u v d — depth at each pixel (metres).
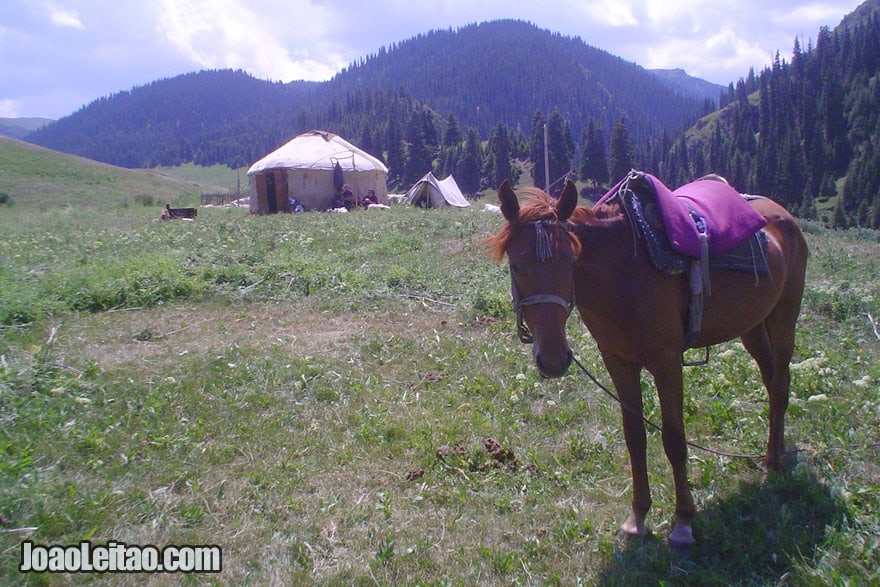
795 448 4.54
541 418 5.25
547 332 2.98
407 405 5.48
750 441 4.74
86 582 3.30
